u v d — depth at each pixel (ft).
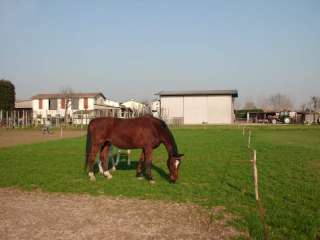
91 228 22.41
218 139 95.91
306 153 61.77
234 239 20.54
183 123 231.50
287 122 253.65
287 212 25.36
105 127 37.68
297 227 22.17
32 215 25.26
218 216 24.81
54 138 102.32
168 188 33.50
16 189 33.65
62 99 235.81
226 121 233.96
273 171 43.04
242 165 47.65
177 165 35.86
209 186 34.40
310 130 145.48
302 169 44.60
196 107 237.04
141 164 38.96
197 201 28.94
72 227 22.59
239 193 31.42
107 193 31.78
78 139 95.76
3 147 72.28
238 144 79.71
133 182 36.32
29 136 112.27
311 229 21.61
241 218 24.39
